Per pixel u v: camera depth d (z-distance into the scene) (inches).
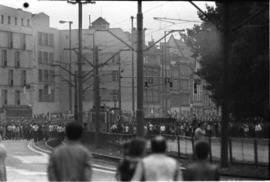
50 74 4603.8
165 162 325.1
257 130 1747.0
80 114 1861.5
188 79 5359.3
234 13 1565.0
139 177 324.8
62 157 346.6
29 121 3097.9
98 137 1636.3
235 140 922.7
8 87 4128.9
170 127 2325.3
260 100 1676.9
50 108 4549.7
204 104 5733.3
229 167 878.4
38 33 4515.3
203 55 1866.4
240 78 1697.8
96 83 1775.3
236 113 1817.2
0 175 622.2
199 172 327.0
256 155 864.3
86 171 349.1
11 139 2785.4
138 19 1015.0
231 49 1647.4
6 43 4153.5
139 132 1003.3
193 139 1059.3
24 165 1190.9
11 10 4190.5
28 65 4315.9
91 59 4677.7
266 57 1547.7
